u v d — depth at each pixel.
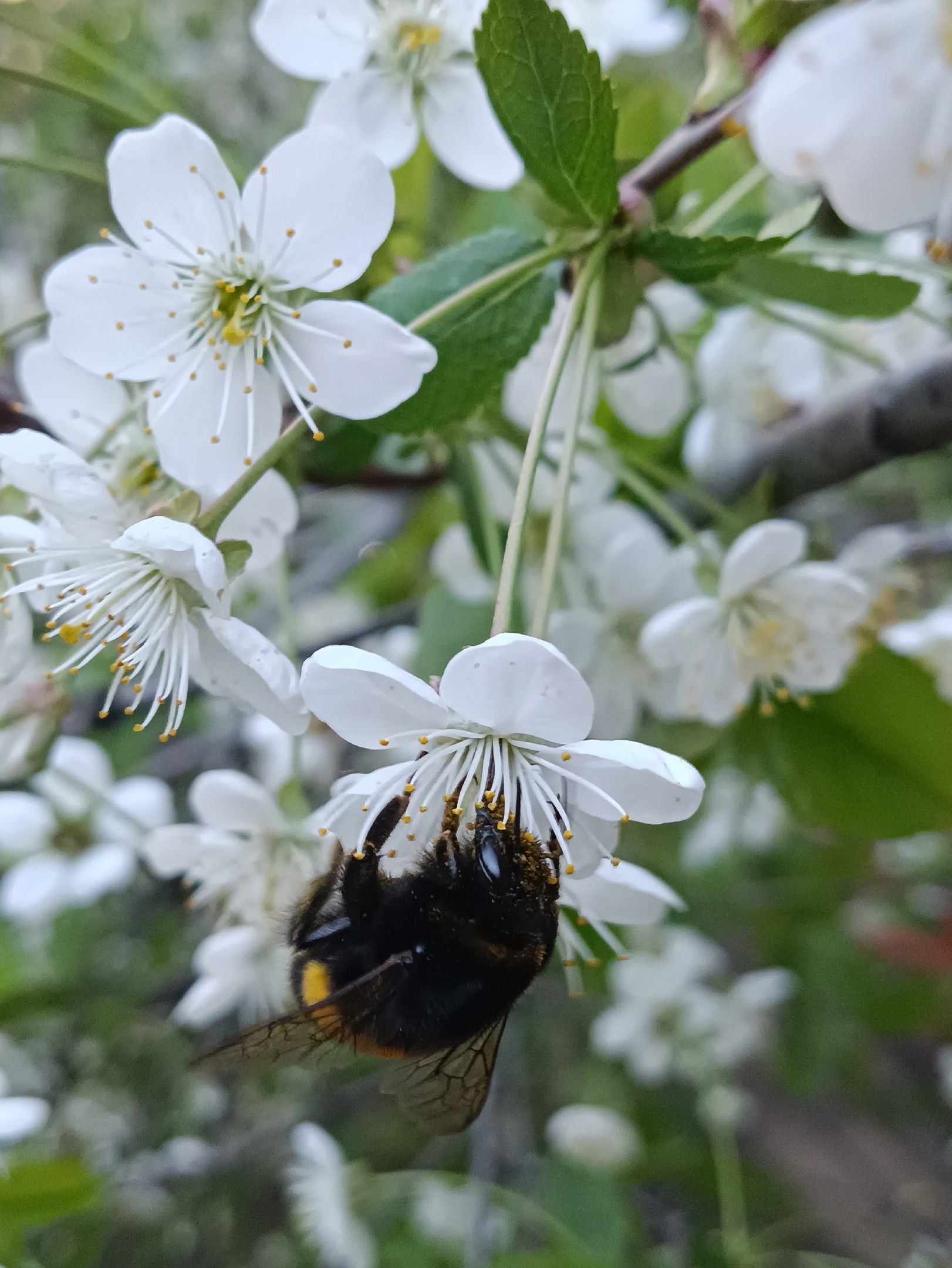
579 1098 0.26
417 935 0.09
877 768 0.12
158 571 0.09
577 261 0.09
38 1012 0.20
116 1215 0.24
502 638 0.07
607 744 0.07
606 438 0.12
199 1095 0.25
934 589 0.19
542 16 0.08
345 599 0.23
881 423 0.12
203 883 0.13
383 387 0.09
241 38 0.25
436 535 0.20
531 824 0.08
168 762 0.21
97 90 0.13
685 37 0.16
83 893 0.15
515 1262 0.16
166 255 0.09
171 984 0.24
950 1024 0.24
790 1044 0.25
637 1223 0.21
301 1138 0.19
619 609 0.12
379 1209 0.20
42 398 0.11
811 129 0.06
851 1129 0.33
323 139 0.09
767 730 0.12
